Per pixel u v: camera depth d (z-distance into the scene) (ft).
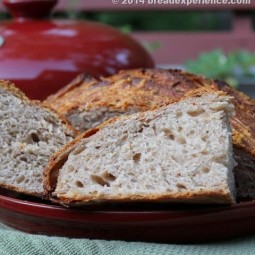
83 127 2.30
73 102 2.30
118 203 1.93
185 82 2.29
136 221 1.90
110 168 1.91
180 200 1.87
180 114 1.89
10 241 1.86
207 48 5.31
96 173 1.92
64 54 2.64
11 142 2.11
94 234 1.95
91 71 2.65
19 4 2.74
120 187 1.90
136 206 1.94
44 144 2.12
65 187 1.93
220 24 6.79
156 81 2.30
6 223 2.10
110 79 2.38
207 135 1.86
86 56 2.66
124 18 6.66
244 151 2.05
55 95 2.45
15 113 2.10
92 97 2.29
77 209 1.92
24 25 2.76
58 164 1.96
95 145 1.92
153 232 1.92
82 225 1.94
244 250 1.87
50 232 2.00
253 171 2.07
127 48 2.77
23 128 2.11
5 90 2.10
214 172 1.84
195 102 1.88
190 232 1.92
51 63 2.62
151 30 6.75
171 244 1.93
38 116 2.11
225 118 1.87
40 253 1.84
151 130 1.90
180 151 1.87
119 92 2.27
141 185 1.89
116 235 1.94
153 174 1.89
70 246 1.86
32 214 1.97
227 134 1.86
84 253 1.84
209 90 1.90
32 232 2.03
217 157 1.85
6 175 2.10
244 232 1.97
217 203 1.89
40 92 2.62
